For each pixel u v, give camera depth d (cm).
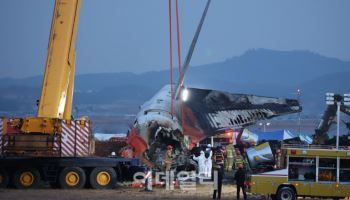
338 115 13738
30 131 9906
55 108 9906
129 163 10269
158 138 11306
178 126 11550
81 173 10038
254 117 12850
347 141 14450
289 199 8788
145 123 11325
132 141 11275
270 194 8888
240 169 9125
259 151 9862
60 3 10012
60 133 9981
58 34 9956
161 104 11881
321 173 8812
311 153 8806
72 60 10181
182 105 12106
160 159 11225
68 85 10225
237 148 12025
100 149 14175
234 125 12581
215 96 12662
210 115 12419
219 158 11444
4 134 9906
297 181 8800
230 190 10581
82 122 10100
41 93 9900
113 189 10119
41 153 9925
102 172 10100
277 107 13050
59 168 10062
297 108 13125
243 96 12900
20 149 9906
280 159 9012
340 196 8781
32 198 8794
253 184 8844
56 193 9456
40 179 10050
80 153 10069
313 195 8788
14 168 10038
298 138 15450
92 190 9938
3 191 9631
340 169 8806
